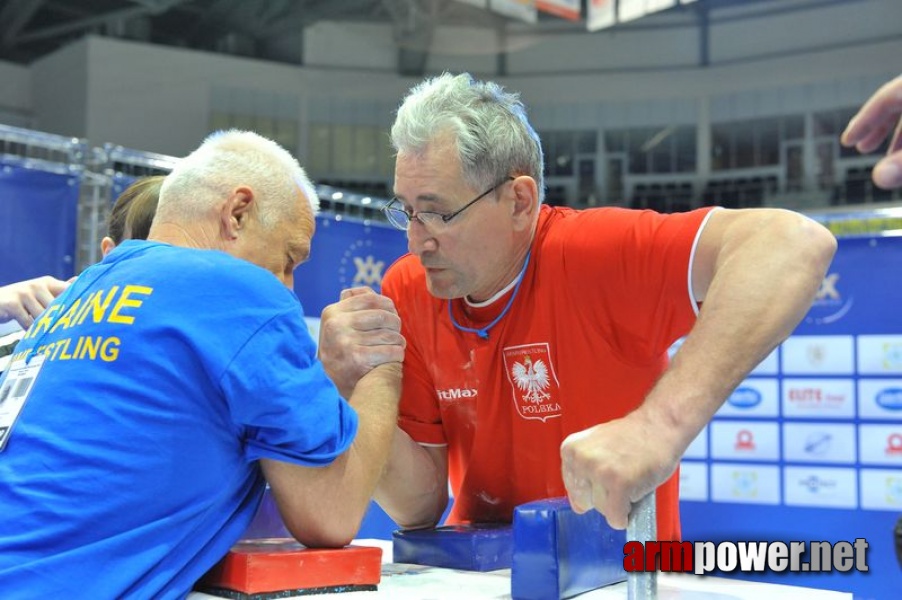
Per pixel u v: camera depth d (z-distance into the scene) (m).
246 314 1.05
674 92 13.15
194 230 1.18
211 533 1.06
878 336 3.54
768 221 1.18
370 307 1.39
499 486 1.50
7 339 1.44
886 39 11.95
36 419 1.04
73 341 1.08
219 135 1.29
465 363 1.48
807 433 3.69
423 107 1.35
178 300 1.05
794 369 3.71
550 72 13.49
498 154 1.33
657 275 1.29
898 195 11.48
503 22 12.71
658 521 1.38
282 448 1.07
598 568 1.09
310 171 12.57
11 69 11.34
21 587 0.91
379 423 1.25
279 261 1.23
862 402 3.58
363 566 1.08
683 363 1.05
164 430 1.00
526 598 1.01
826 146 12.35
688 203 13.09
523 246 1.40
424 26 12.61
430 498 1.52
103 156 3.20
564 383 1.40
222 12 12.13
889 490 3.52
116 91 10.88
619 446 0.92
